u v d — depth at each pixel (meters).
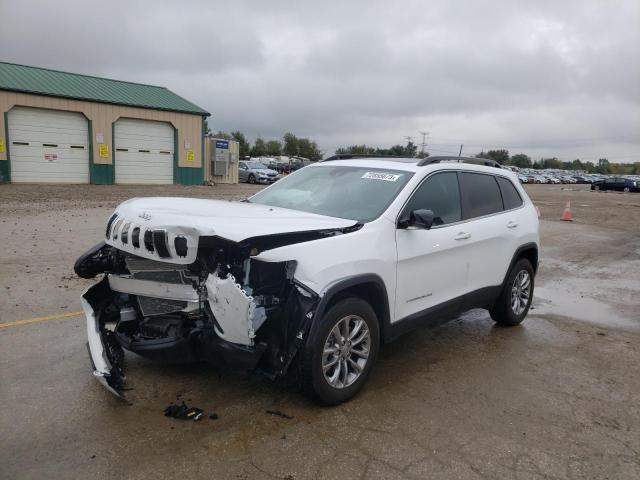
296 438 3.50
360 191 4.77
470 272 5.27
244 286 3.62
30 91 24.36
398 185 4.69
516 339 5.82
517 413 4.02
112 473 3.05
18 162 24.80
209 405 3.89
